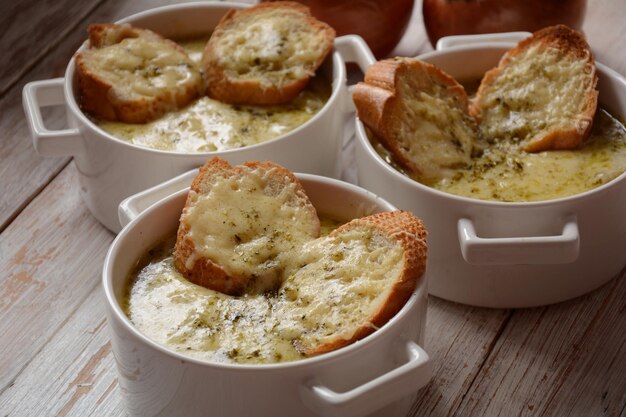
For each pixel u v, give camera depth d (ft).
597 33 2.47
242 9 2.20
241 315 1.64
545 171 1.93
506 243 1.74
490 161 1.96
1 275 1.99
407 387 1.54
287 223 1.74
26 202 2.14
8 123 2.29
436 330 1.88
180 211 1.77
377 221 1.69
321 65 2.14
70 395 1.80
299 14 2.18
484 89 2.06
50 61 2.41
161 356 1.54
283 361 1.57
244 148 1.90
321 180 1.80
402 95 1.95
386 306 1.61
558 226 1.81
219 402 1.55
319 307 1.62
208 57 2.10
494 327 1.88
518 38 2.14
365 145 1.92
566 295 1.90
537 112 2.01
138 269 1.73
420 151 1.94
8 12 2.52
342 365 1.54
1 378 1.82
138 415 1.66
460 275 1.87
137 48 2.10
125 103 2.01
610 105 2.05
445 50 2.11
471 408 1.76
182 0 2.55
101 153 1.95
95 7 2.53
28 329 1.90
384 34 2.36
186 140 1.99
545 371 1.81
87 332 1.89
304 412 1.56
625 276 1.96
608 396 1.77
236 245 1.71
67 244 2.05
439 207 1.82
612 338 1.86
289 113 2.06
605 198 1.80
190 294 1.67
